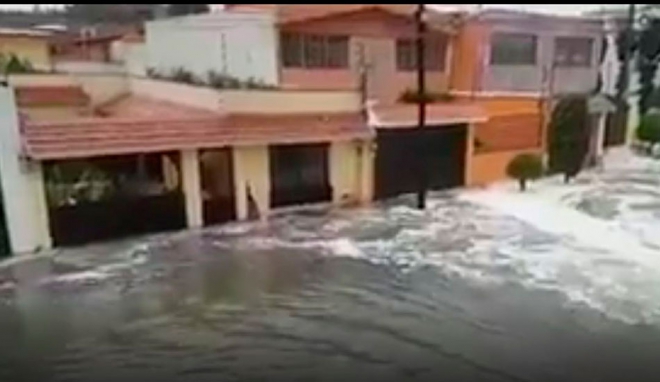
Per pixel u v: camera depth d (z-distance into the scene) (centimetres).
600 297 1530
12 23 3622
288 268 1738
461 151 2653
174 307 1500
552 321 1412
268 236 2012
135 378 1194
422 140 2530
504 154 2777
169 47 2934
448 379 1189
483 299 1531
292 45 2450
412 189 2545
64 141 1833
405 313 1464
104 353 1292
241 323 1420
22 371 1226
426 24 2697
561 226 2075
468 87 2834
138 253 1855
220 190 2144
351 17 2545
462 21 2808
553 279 1642
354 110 2384
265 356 1273
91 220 1920
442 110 2527
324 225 2130
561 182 2712
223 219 2153
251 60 2514
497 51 2823
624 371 1209
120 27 4125
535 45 2917
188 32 2795
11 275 1683
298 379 1194
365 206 2367
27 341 1340
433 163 2592
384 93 2688
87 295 1562
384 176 2470
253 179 2189
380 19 2617
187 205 2073
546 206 2322
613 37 3206
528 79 2922
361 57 2605
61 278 1664
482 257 1805
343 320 1432
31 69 2770
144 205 1998
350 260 1798
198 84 2416
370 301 1530
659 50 3241
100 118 2088
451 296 1552
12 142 1762
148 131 1980
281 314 1465
